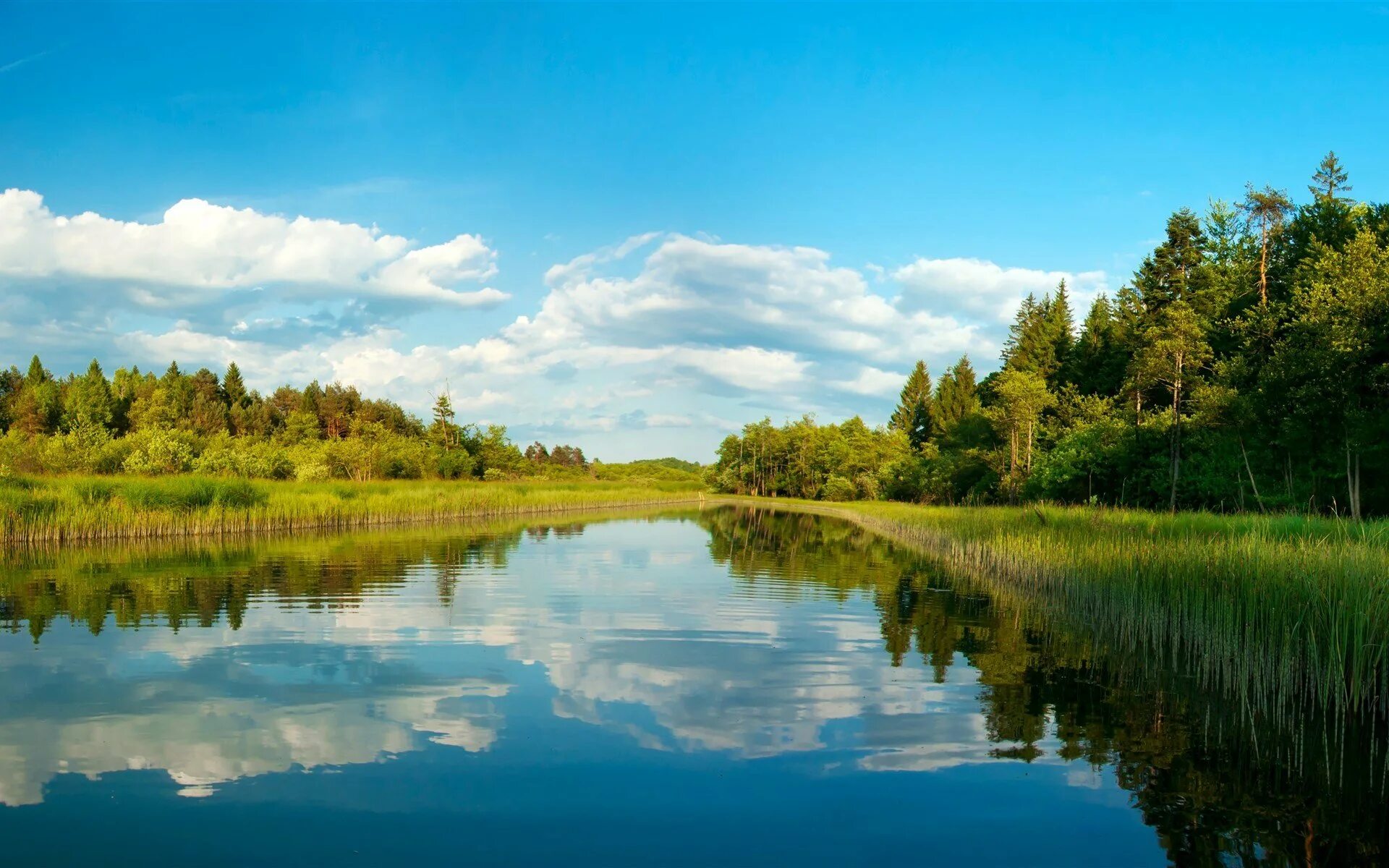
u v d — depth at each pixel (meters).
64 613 15.20
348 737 8.80
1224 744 8.90
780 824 6.93
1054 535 22.36
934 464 67.69
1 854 6.27
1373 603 10.28
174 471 48.06
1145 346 44.72
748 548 31.22
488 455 78.81
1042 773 8.05
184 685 10.61
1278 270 45.34
